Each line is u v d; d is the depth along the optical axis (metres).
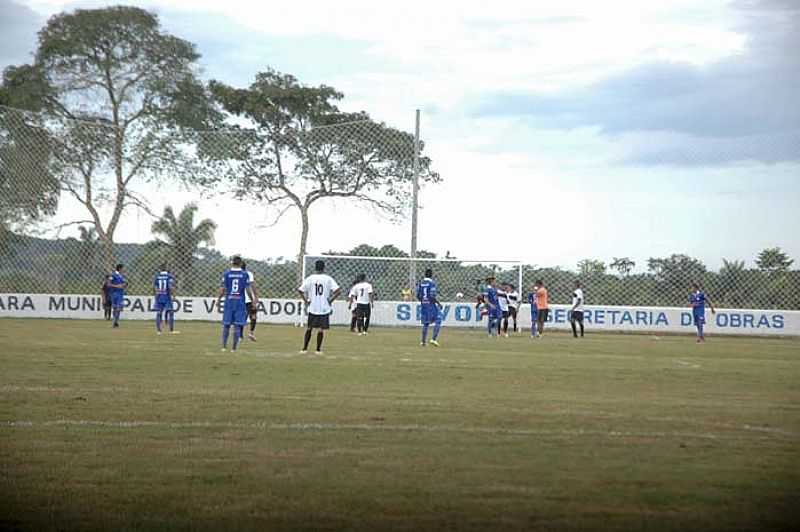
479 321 67.88
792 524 11.95
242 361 32.44
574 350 43.84
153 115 80.94
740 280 68.12
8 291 70.25
